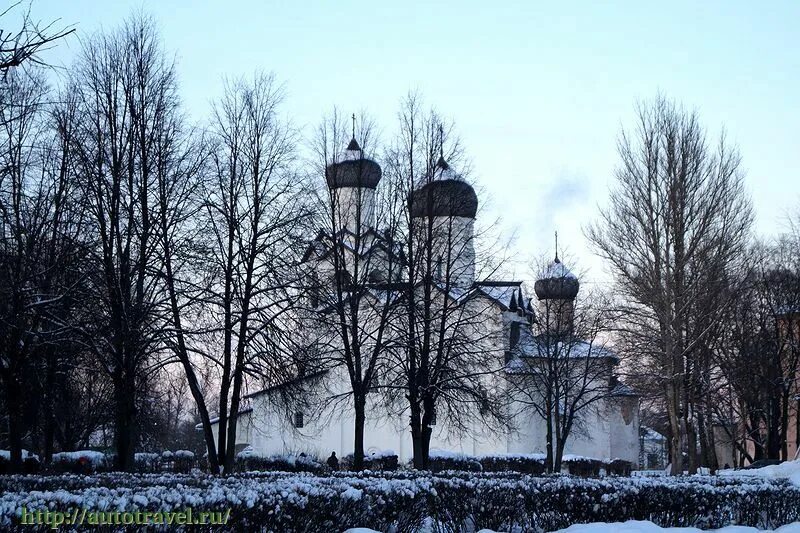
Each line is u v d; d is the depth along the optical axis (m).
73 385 38.66
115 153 29.97
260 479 22.59
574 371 65.44
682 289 41.66
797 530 19.39
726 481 26.89
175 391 34.62
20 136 26.98
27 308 24.62
